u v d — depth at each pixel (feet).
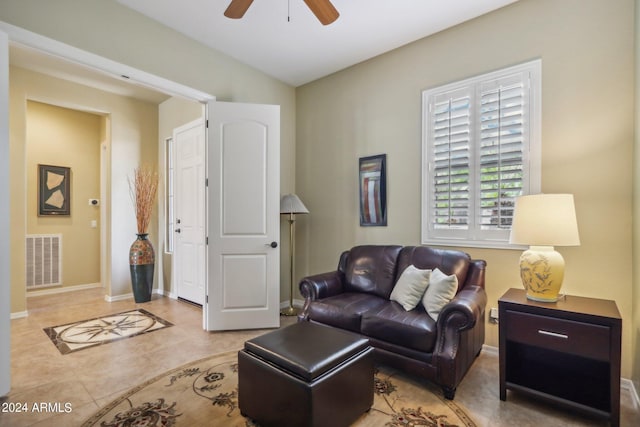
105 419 6.20
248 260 11.21
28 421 6.14
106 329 11.11
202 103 11.19
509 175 8.93
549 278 6.81
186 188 14.96
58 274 16.38
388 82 11.41
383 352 7.74
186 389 7.27
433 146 10.34
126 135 15.46
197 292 14.32
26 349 9.41
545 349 7.54
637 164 6.91
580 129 7.93
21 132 12.51
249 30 10.10
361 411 6.21
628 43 7.38
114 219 14.98
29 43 7.33
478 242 9.43
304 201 14.02
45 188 16.01
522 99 8.72
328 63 12.22
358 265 10.50
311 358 5.65
